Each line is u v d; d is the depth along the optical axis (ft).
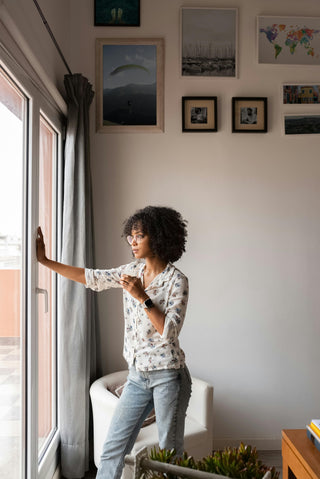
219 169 9.76
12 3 5.07
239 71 9.82
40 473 6.73
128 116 9.61
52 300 8.11
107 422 7.44
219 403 9.64
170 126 9.71
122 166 9.64
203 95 9.75
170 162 9.70
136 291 5.69
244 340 9.71
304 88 9.87
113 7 9.61
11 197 5.58
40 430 7.19
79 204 8.18
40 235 6.63
